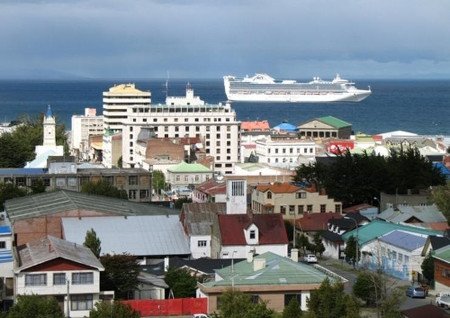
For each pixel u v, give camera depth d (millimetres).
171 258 165875
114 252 165625
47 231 176125
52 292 129500
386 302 125062
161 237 172750
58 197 195750
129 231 173375
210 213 176875
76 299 130875
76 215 178875
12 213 184000
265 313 113688
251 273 133875
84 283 130750
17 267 131375
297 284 129500
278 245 170750
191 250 171375
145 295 142625
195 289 140250
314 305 117062
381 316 125312
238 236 169500
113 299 129250
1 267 139875
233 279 131000
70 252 135750
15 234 173875
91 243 153125
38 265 129000
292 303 115312
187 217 175500
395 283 163125
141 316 129750
